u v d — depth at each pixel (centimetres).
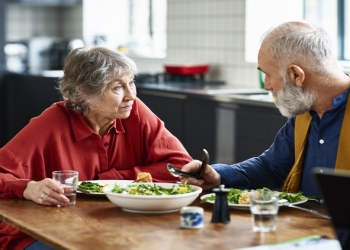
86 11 766
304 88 232
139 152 280
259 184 261
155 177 271
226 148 470
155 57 665
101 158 271
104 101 257
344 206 154
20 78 674
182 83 568
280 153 261
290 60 229
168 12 637
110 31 761
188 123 503
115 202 216
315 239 178
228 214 201
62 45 751
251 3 543
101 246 175
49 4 751
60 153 262
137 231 191
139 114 281
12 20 788
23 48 740
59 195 224
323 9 517
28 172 256
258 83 535
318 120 244
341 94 235
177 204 213
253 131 444
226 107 465
